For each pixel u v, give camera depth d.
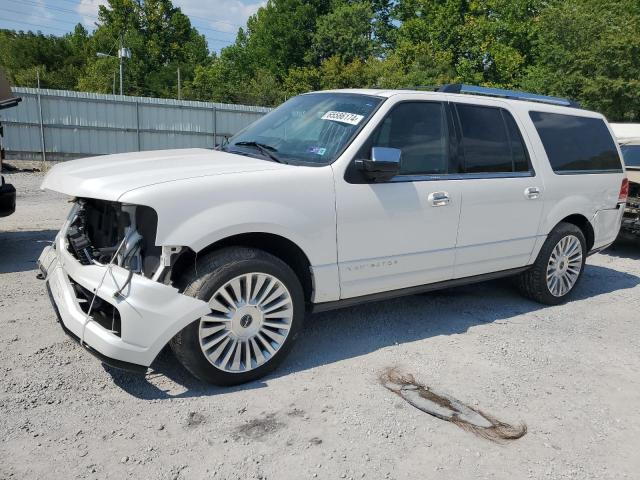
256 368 3.65
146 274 3.32
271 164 3.84
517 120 5.14
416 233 4.29
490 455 3.05
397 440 3.12
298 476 2.77
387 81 38.81
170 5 60.84
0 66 7.05
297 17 51.34
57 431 3.01
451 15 41.09
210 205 3.34
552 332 4.92
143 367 3.17
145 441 2.97
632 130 10.06
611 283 6.81
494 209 4.80
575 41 24.00
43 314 4.62
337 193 3.84
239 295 3.51
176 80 57.03
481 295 5.90
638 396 3.84
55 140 22.77
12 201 6.56
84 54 65.25
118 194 3.14
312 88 44.59
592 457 3.10
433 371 3.99
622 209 6.25
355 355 4.19
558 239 5.45
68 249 3.79
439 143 4.50
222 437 3.04
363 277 4.09
